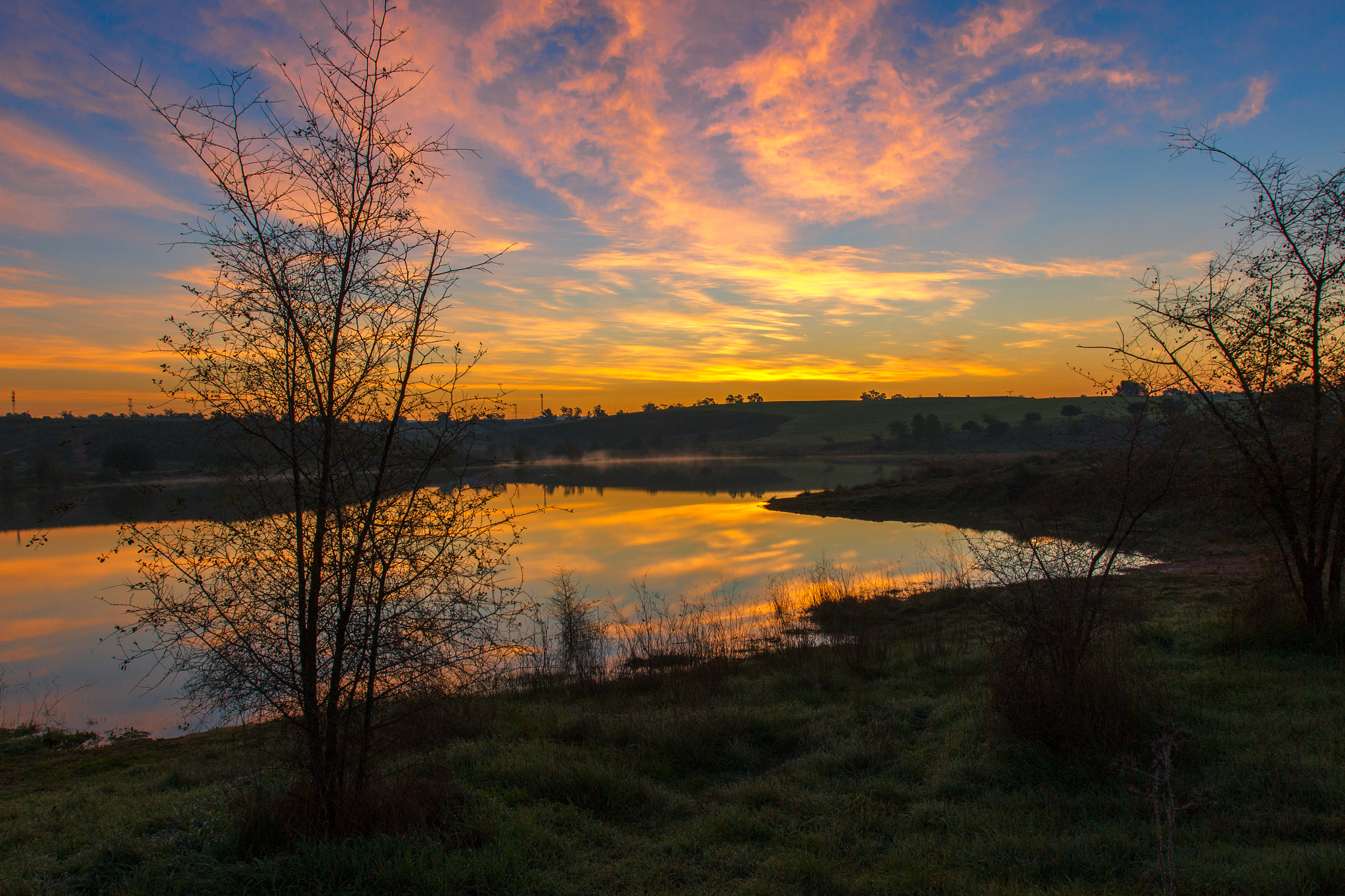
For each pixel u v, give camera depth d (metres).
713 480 77.19
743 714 8.80
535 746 7.85
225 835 5.02
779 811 6.06
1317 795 5.36
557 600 16.44
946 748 7.21
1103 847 4.98
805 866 4.93
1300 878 4.20
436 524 5.22
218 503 4.87
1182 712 6.89
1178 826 5.19
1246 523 9.55
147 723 12.47
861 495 44.28
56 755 10.81
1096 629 7.11
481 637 5.45
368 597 4.95
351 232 4.83
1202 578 15.47
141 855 4.89
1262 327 8.69
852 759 7.21
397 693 5.16
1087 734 6.30
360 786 5.20
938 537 30.66
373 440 5.00
